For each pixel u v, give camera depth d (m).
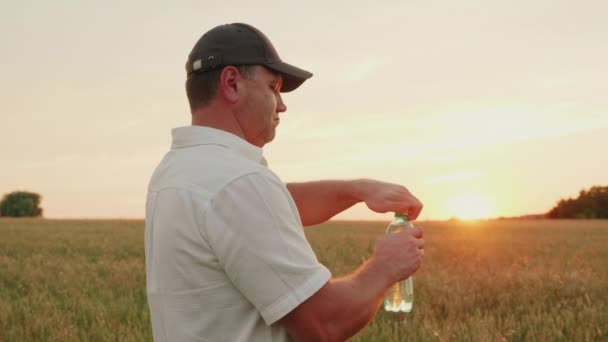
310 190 2.75
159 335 2.12
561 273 11.06
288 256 1.94
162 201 2.09
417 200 2.61
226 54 2.14
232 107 2.15
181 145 2.16
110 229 35.84
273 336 2.00
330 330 1.97
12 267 13.90
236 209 1.94
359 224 52.72
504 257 17.41
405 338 6.04
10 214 94.12
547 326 6.49
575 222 60.88
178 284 2.03
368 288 2.03
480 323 6.39
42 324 6.83
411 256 2.12
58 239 26.28
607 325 6.54
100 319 7.20
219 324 2.00
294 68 2.22
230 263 1.94
